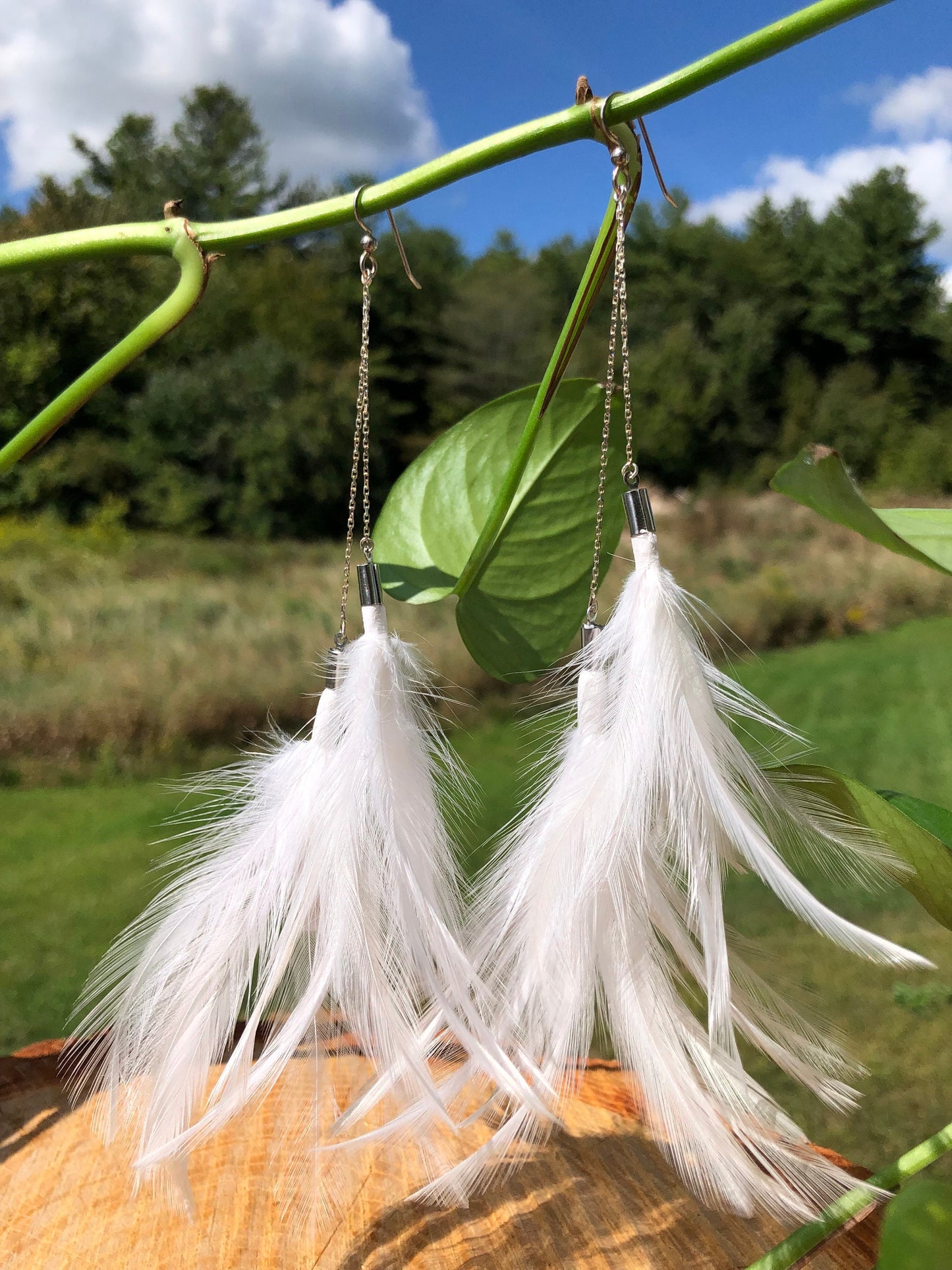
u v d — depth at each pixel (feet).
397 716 0.56
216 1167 0.67
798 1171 0.57
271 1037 0.59
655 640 0.52
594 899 0.53
